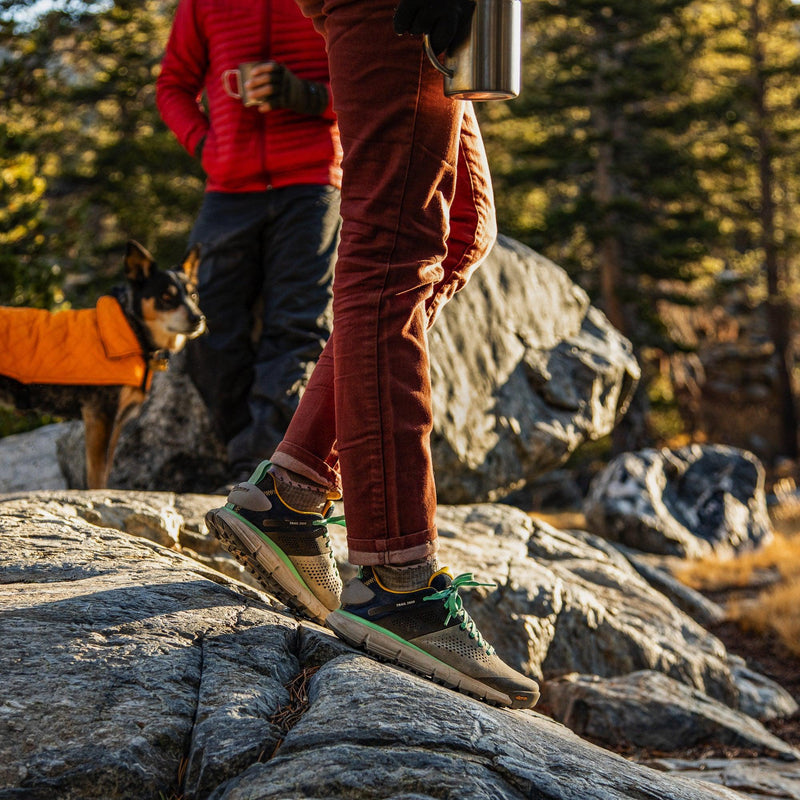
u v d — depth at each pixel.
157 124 21.03
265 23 3.53
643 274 21.22
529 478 5.93
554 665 3.54
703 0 24.17
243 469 3.99
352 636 1.71
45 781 1.25
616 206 20.19
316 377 1.87
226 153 3.64
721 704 3.68
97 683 1.44
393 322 1.65
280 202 3.67
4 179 11.50
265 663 1.60
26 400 4.89
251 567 1.90
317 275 3.71
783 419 26.11
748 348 27.69
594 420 6.16
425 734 1.31
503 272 6.12
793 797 2.76
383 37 1.60
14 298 10.07
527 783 1.26
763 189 25.75
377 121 1.62
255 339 4.02
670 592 6.81
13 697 1.38
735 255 26.55
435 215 1.70
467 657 1.73
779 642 6.25
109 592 1.80
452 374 5.47
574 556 4.40
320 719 1.35
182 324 4.71
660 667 3.83
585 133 21.30
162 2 22.89
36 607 1.68
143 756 1.31
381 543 1.66
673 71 21.03
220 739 1.33
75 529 2.33
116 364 4.79
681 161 21.44
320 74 3.58
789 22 26.23
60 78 20.50
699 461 12.33
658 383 23.88
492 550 3.92
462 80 1.51
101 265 19.86
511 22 1.50
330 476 1.88
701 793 1.50
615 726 3.29
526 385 5.92
